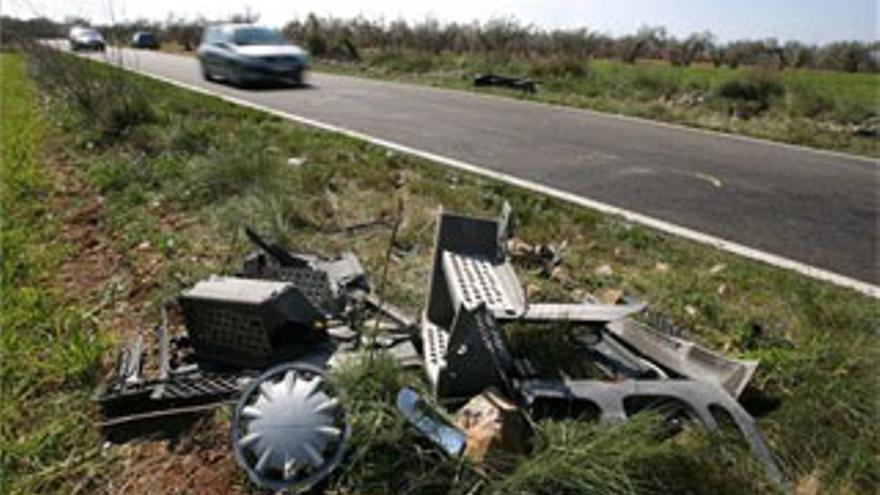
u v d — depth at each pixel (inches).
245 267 156.6
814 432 111.0
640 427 101.3
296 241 196.4
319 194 240.5
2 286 169.3
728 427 109.2
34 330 147.4
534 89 641.6
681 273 183.0
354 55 995.9
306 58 672.4
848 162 337.4
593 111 509.4
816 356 133.6
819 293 168.2
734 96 549.3
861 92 613.6
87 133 353.4
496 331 120.3
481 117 464.1
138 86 403.2
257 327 122.7
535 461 96.0
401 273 173.3
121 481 104.9
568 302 158.7
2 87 626.2
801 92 534.6
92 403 120.7
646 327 136.4
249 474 100.3
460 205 233.3
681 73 756.6
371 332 132.3
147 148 316.8
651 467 97.4
